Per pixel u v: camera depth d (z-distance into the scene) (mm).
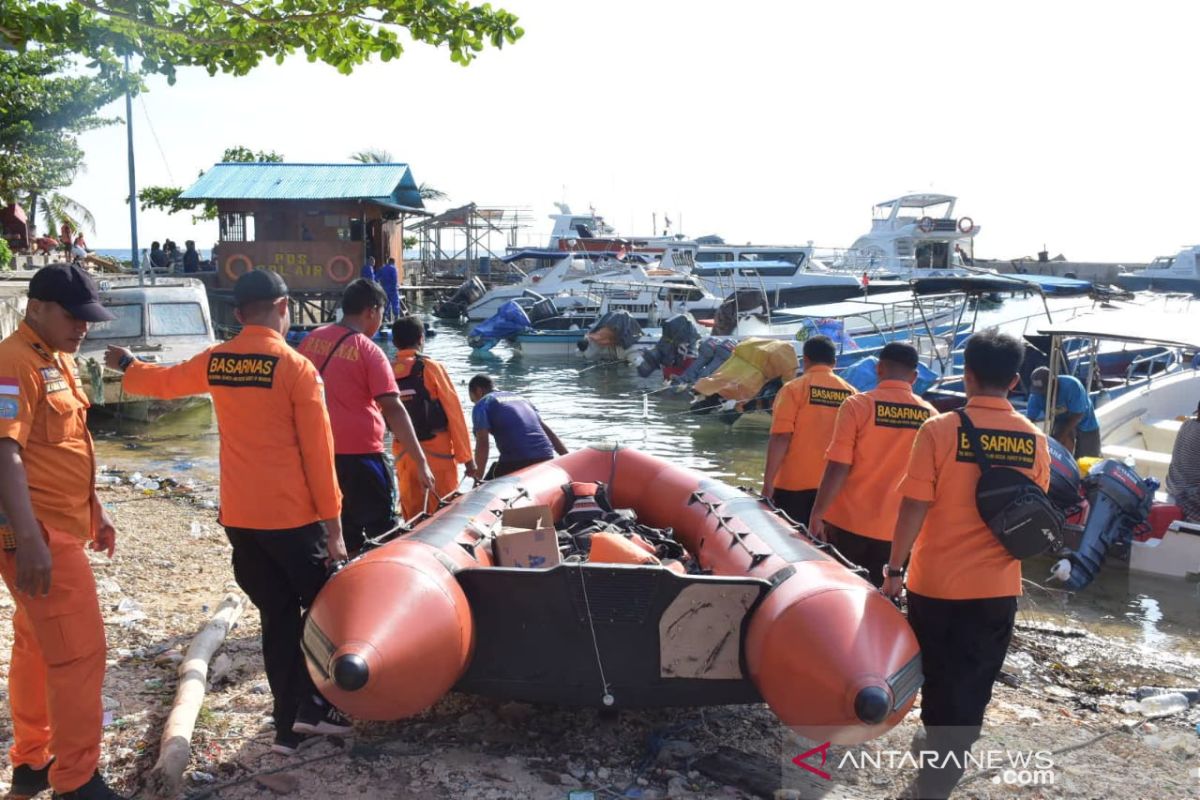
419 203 33219
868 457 4781
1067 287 31016
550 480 5691
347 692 3316
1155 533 7484
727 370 15102
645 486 5891
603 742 4102
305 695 3965
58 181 30750
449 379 6207
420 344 6227
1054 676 5172
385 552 3836
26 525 2971
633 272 27344
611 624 3662
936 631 3484
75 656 3219
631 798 3621
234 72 6559
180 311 14758
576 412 16234
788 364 14992
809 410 5609
